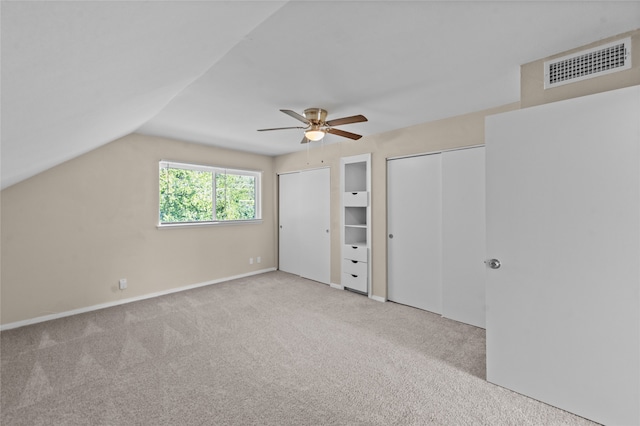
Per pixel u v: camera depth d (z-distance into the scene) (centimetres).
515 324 189
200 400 181
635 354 151
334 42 168
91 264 340
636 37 160
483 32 161
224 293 406
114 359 229
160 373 210
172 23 95
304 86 229
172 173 416
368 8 138
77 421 162
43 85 90
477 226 297
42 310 307
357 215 445
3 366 218
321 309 344
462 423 163
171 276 408
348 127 353
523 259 185
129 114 224
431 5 137
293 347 250
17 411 170
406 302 361
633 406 151
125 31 83
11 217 292
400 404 178
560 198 172
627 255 153
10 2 47
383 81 222
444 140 317
